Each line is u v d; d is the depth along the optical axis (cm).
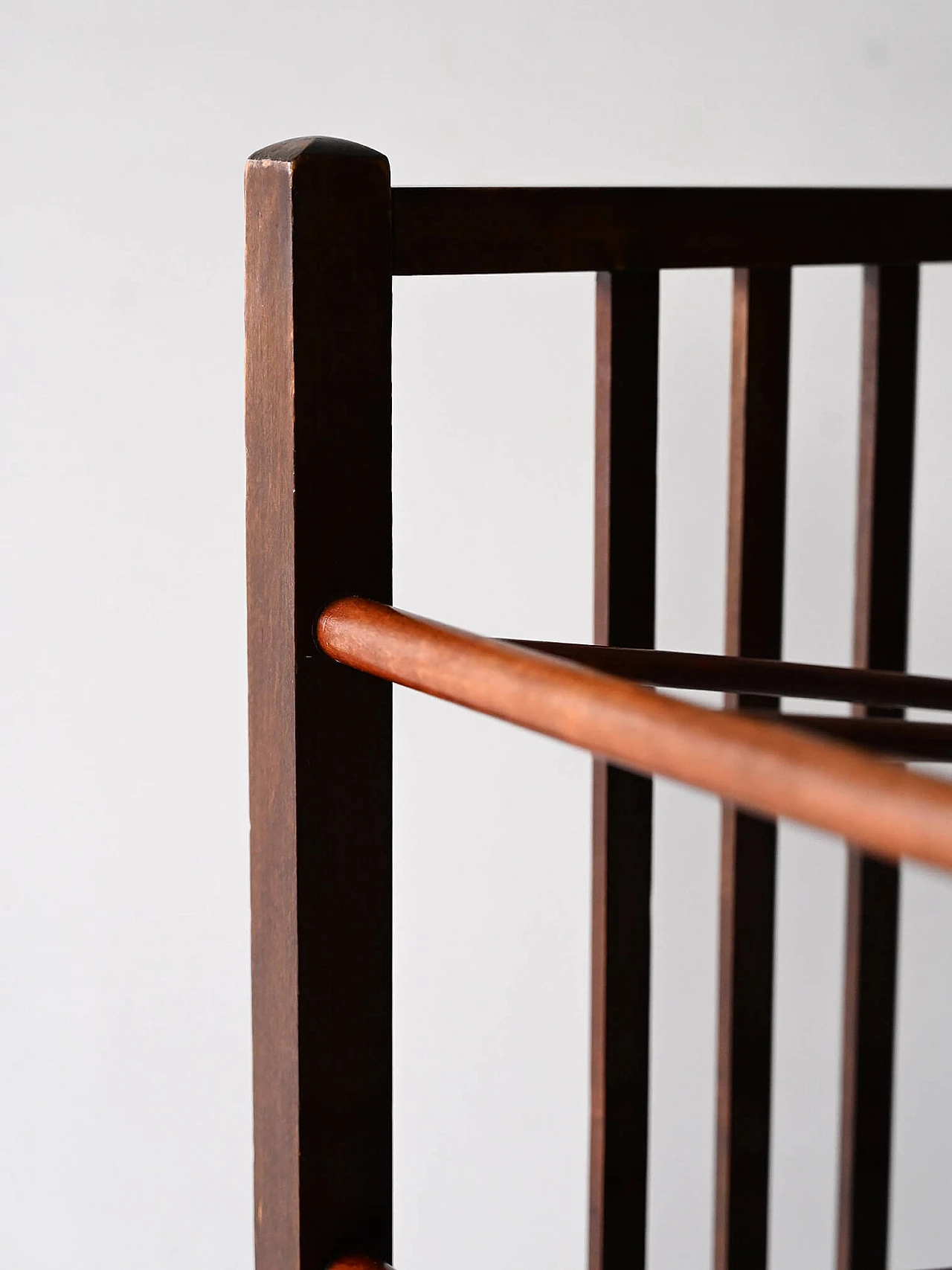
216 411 153
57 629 162
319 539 46
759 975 86
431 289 151
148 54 146
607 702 33
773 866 86
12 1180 175
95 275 152
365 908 49
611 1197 78
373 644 43
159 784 164
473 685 37
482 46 143
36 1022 171
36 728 165
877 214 72
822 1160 162
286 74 145
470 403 152
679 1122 164
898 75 142
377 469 47
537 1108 168
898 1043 161
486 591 155
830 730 52
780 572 81
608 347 68
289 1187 50
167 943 168
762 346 78
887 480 88
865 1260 100
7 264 153
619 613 71
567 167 144
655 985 163
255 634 48
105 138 148
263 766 49
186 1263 174
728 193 66
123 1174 173
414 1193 172
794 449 145
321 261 45
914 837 26
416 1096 169
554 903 163
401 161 145
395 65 144
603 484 70
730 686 53
